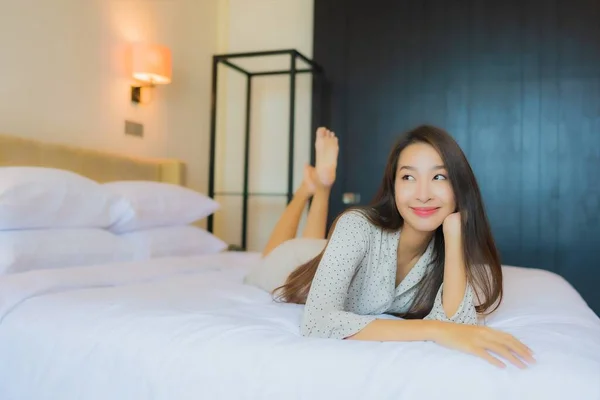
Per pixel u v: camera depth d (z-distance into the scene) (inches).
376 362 31.9
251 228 142.7
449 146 40.0
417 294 46.7
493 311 45.1
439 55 124.6
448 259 41.3
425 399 29.7
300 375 32.4
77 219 72.1
